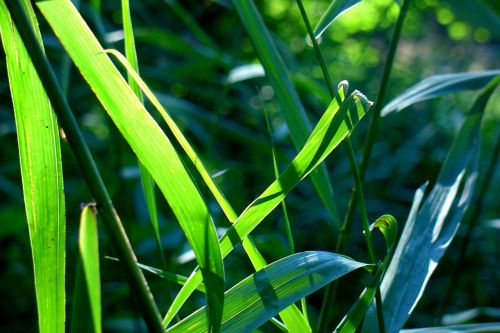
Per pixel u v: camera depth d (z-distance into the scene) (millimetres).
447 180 737
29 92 560
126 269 504
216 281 555
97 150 1972
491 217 2365
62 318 585
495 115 3434
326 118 554
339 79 3535
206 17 3398
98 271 521
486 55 4230
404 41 4289
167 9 3025
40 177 570
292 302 560
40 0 527
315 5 3783
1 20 548
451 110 3309
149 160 542
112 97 534
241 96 2756
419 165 2939
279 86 749
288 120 748
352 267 573
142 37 1417
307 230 2406
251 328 553
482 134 2963
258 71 1357
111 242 505
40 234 574
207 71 1909
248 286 570
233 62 1591
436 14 4223
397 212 2516
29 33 489
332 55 3738
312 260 575
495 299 1990
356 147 2799
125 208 1298
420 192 714
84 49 531
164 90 2061
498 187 2572
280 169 2213
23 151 565
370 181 2691
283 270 572
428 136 2982
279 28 3709
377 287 627
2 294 1623
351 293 2064
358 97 545
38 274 576
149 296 509
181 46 1454
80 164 498
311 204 2258
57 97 492
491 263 2119
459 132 759
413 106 3346
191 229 553
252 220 575
